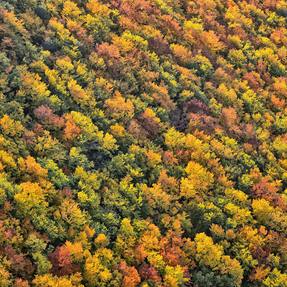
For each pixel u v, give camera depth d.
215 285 49.62
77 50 62.38
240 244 53.56
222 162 61.50
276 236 55.56
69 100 56.50
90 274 44.56
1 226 43.12
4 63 54.03
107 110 58.00
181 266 49.47
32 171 47.84
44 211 45.97
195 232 53.25
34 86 53.81
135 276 45.81
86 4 69.88
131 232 48.50
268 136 68.31
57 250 44.31
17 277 42.19
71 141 52.78
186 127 62.84
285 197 60.41
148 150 56.62
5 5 60.50
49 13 64.62
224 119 66.50
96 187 50.22
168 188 54.56
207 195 56.81
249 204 57.91
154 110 61.19
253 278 52.34
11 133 49.62
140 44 68.75
